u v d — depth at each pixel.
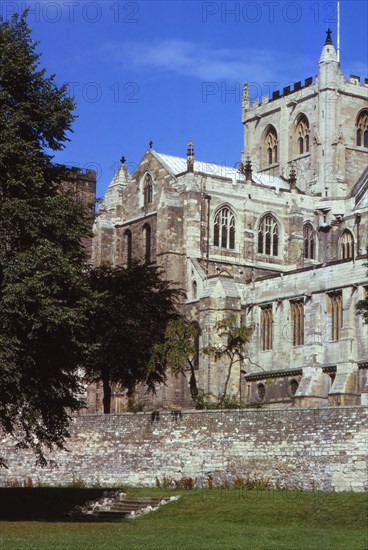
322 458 75.75
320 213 172.12
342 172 181.38
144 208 165.88
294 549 55.78
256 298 148.25
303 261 168.00
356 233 167.88
